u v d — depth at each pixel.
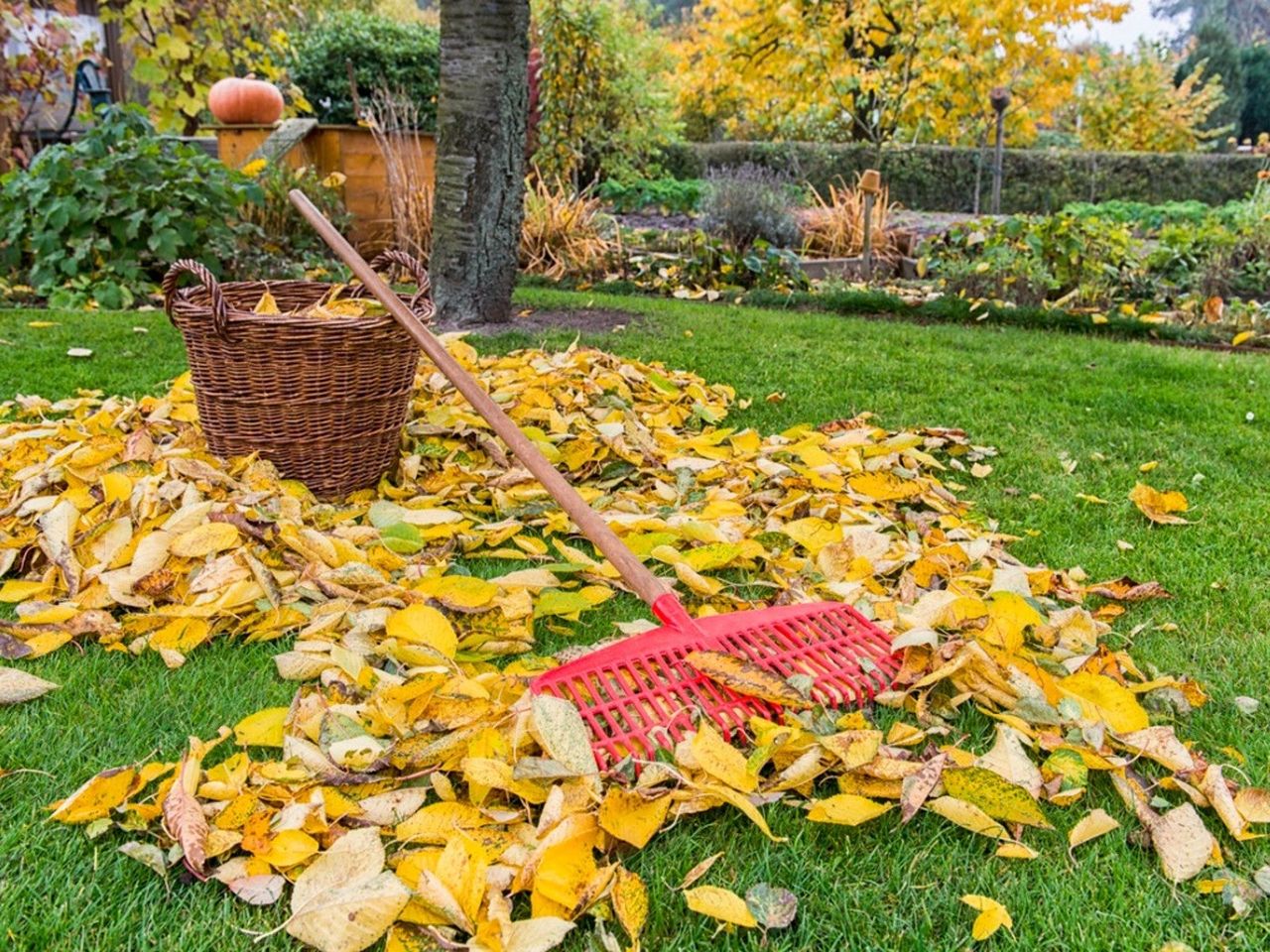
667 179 11.94
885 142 14.61
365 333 2.61
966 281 6.57
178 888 1.38
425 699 1.68
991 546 2.56
